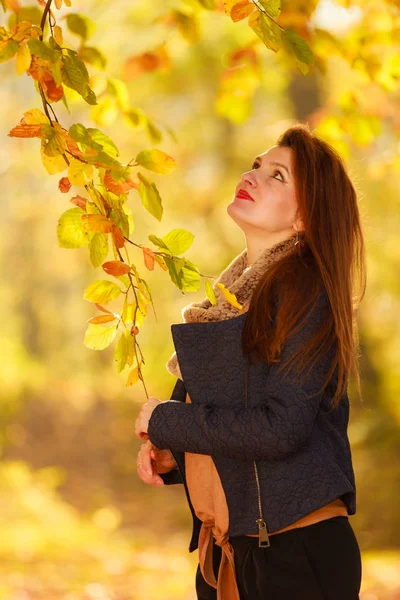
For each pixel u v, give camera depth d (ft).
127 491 68.59
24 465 68.23
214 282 11.94
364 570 34.06
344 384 11.16
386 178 47.83
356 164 26.96
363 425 51.42
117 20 34.63
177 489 68.95
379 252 50.19
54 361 100.22
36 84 10.23
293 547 10.62
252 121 62.49
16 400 77.10
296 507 10.50
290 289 10.71
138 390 79.71
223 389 10.96
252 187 11.93
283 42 11.21
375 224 50.67
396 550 45.60
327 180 11.69
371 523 47.75
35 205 78.43
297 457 10.61
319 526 10.69
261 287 10.90
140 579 35.68
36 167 65.87
